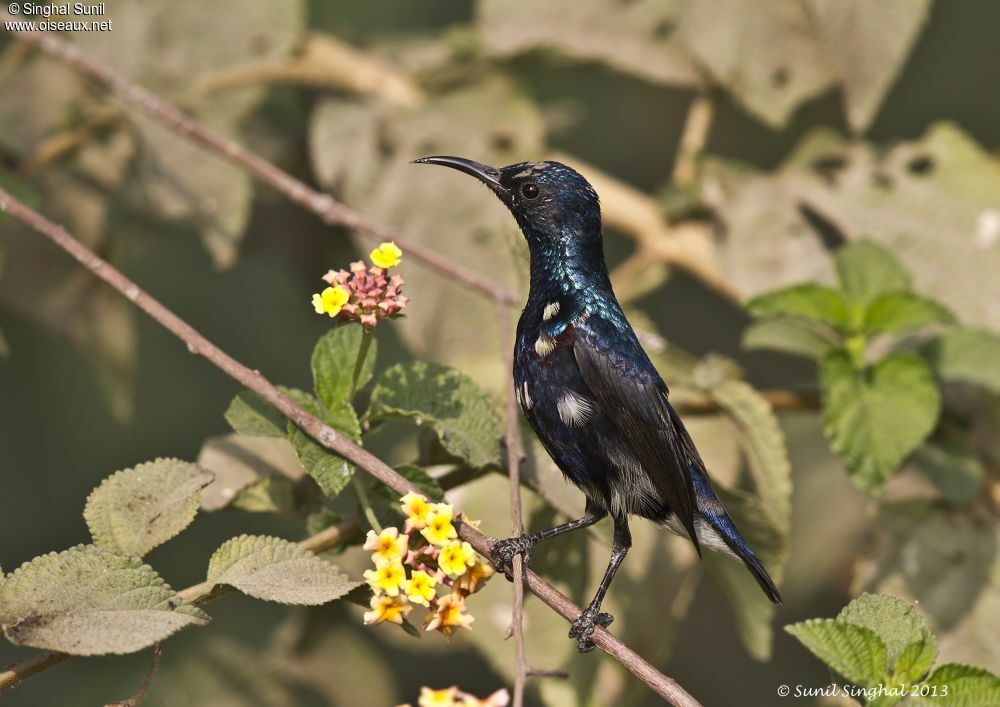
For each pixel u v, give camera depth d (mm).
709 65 11055
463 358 10367
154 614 5906
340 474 6617
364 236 10594
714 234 10898
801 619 11883
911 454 9477
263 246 12406
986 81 13555
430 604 6332
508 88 11391
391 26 15609
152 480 6598
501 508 8711
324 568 6324
